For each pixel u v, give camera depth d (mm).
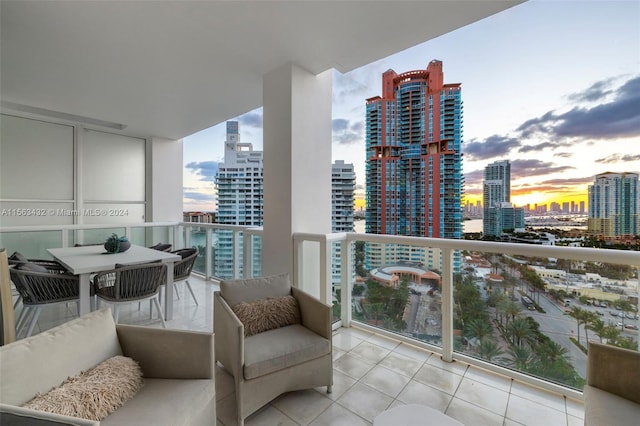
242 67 2701
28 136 4059
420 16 1985
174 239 5168
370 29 2143
